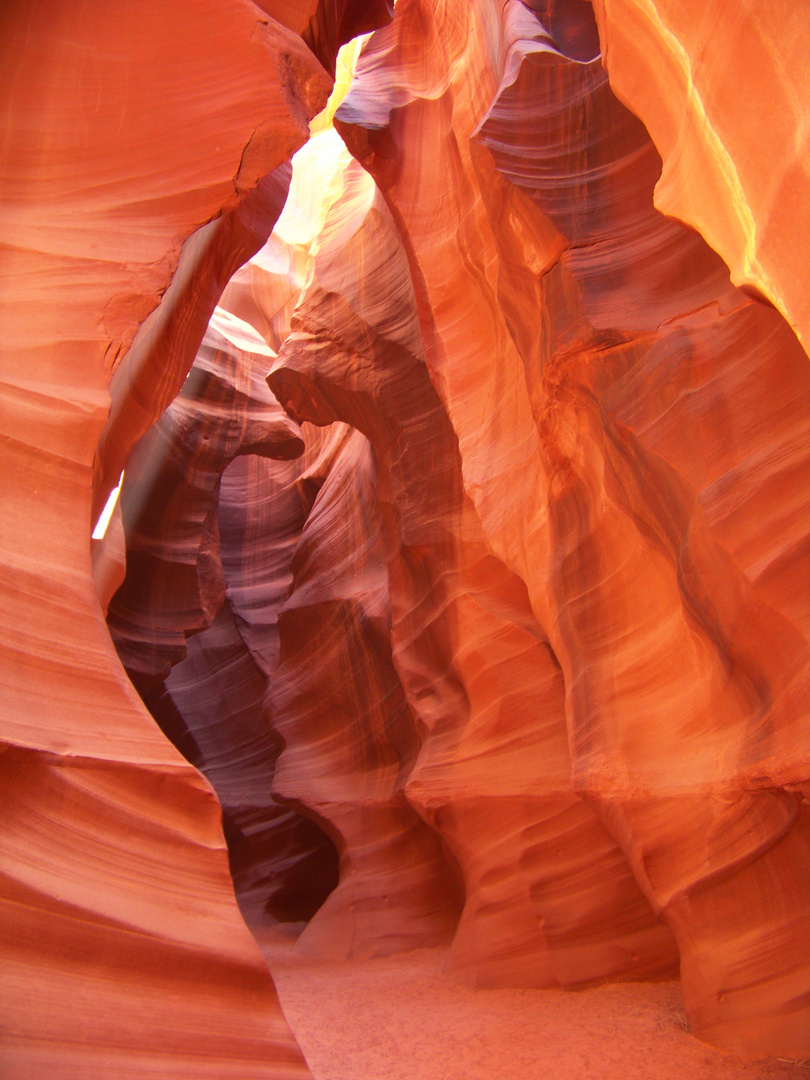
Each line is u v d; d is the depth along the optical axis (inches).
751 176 97.7
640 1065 193.2
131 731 165.5
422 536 368.2
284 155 218.7
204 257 256.1
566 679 262.4
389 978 324.5
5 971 135.8
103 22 206.7
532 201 242.4
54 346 183.0
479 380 327.3
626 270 224.5
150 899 154.9
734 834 190.5
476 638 334.0
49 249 188.9
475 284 327.0
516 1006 257.4
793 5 85.1
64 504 175.5
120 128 203.5
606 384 219.1
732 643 177.8
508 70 275.0
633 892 271.0
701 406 187.5
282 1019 157.9
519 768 304.0
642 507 214.8
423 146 350.6
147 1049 142.6
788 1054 182.5
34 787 148.0
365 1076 207.5
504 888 293.6
